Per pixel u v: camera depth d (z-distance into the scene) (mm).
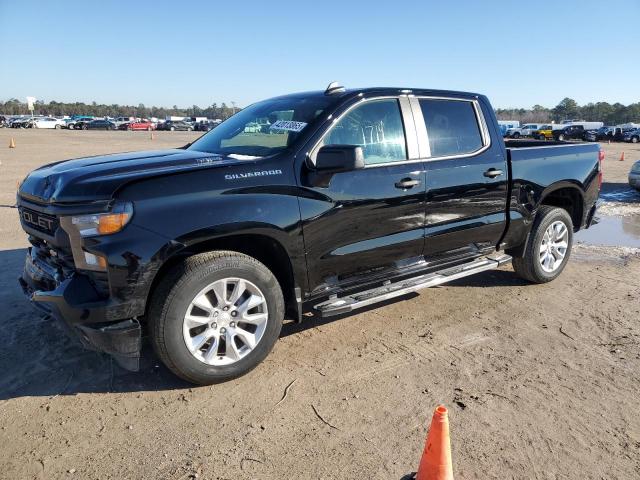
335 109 3961
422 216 4359
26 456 2773
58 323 3252
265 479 2629
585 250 7258
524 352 4047
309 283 3830
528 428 3061
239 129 4426
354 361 3859
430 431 2436
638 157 26906
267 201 3490
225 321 3451
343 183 3842
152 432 2988
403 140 4293
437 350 4059
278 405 3270
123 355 3193
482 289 5500
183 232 3188
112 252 3031
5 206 9773
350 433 3000
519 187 5082
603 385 3559
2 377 3543
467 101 4852
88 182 3166
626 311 4914
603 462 2779
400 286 4270
